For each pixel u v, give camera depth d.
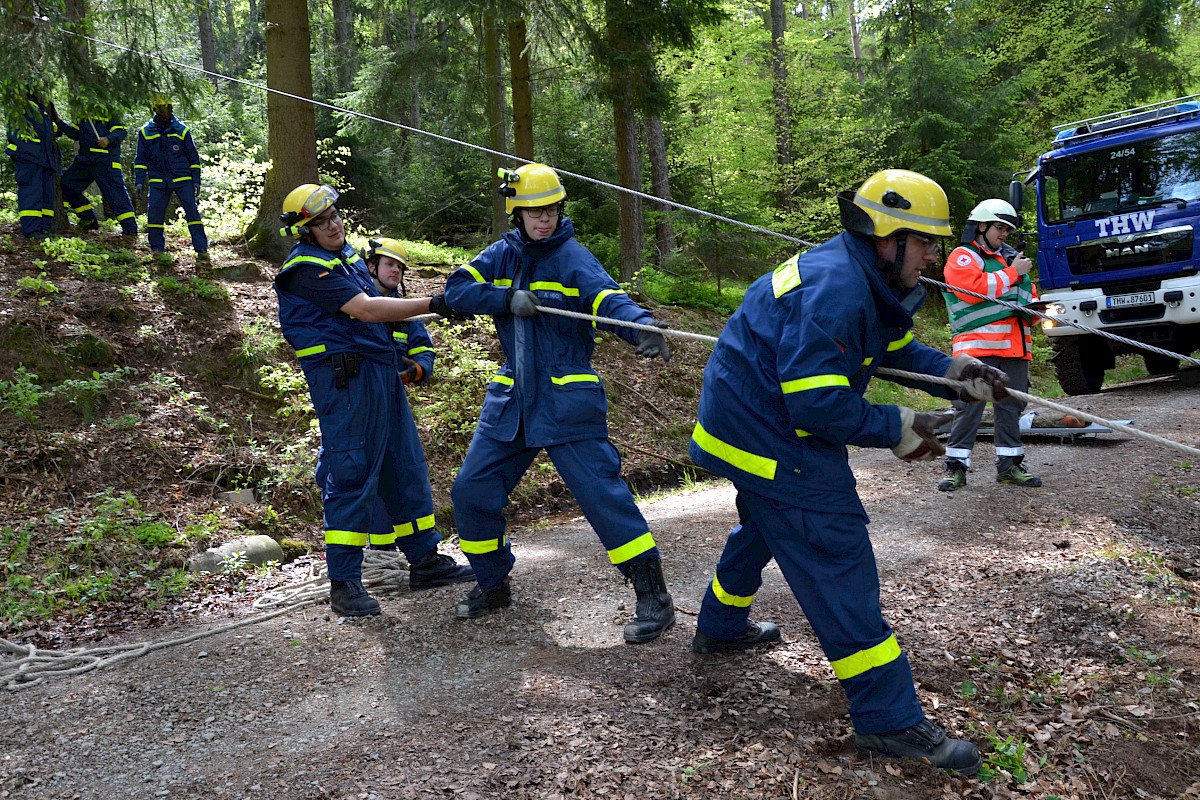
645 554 3.90
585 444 3.94
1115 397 10.62
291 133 10.34
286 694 3.56
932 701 3.24
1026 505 5.73
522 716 3.20
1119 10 24.73
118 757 3.10
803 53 22.47
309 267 4.38
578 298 3.94
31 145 8.99
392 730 3.16
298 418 7.50
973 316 6.04
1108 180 11.01
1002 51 22.75
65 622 4.81
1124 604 4.10
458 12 12.15
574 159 19.16
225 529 6.04
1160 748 3.00
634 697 3.31
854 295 2.69
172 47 11.09
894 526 5.45
